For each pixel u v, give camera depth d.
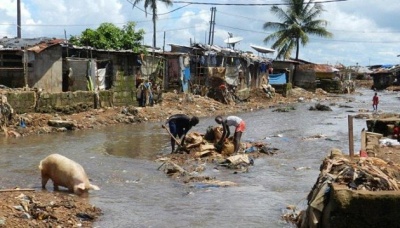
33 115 21.02
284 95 46.66
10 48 22.70
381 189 7.19
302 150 17.09
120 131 21.41
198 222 8.77
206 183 11.72
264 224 8.69
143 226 8.48
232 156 14.16
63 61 24.80
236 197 10.52
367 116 29.61
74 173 10.38
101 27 30.64
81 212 8.91
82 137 19.30
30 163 13.74
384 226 6.85
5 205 8.58
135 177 12.33
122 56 27.88
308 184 11.84
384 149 13.02
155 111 27.28
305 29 57.88
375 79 71.00
